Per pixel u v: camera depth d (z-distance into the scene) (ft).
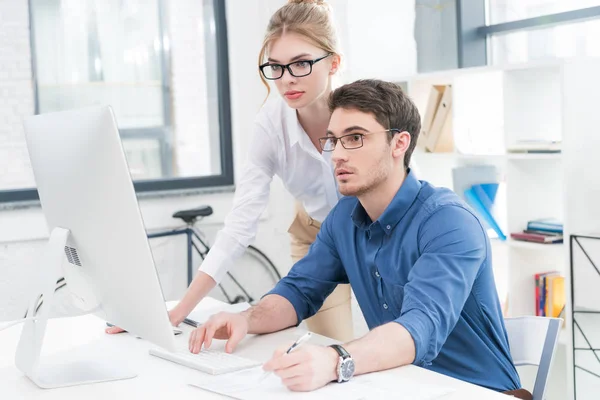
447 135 11.53
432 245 5.46
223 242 7.09
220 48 13.25
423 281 5.23
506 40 12.89
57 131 5.10
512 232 10.43
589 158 9.59
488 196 11.12
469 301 5.63
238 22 13.20
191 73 13.10
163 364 5.26
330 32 6.72
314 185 7.95
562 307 10.37
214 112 13.34
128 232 4.56
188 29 13.04
